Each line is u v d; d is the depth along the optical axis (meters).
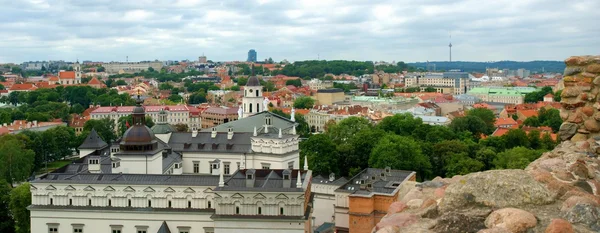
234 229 120.75
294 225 119.19
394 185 152.38
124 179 132.00
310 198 136.38
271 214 120.31
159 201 128.38
